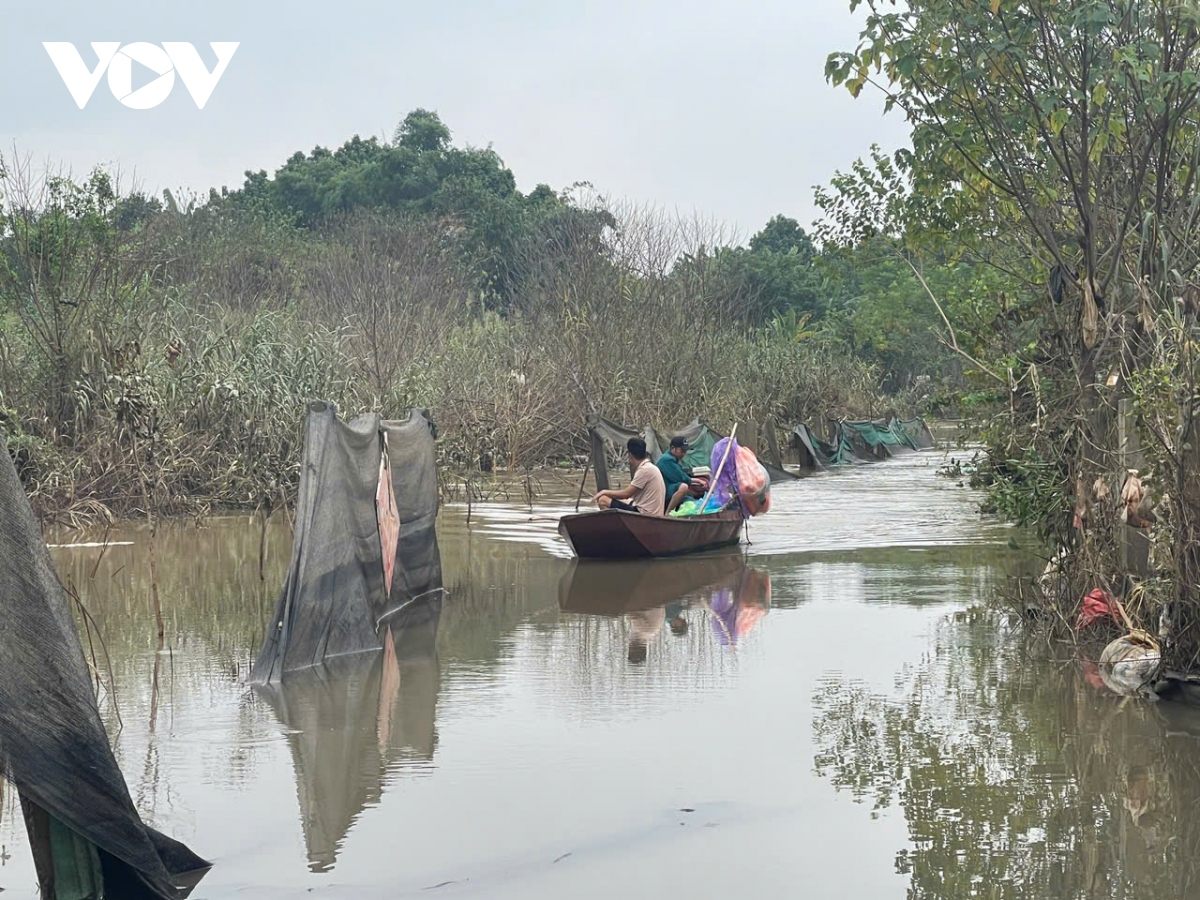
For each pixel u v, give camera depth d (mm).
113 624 12180
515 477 28531
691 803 7164
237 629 11945
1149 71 12062
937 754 8016
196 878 6188
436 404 27203
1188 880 6109
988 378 15250
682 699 9367
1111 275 12625
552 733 8539
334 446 11219
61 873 5637
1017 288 17625
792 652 10891
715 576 15125
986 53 12898
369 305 31594
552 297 35219
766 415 37188
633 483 17031
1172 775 7598
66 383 20328
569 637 11672
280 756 8078
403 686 9859
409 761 7953
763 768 7770
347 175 61406
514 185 63469
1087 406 11461
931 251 17484
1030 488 12164
